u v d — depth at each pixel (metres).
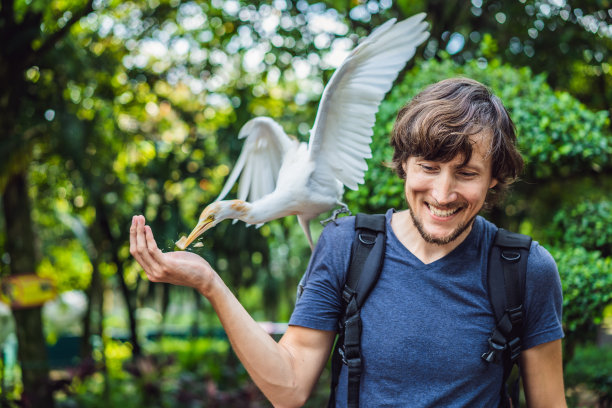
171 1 6.04
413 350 1.25
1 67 4.84
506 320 1.26
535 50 4.82
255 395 5.69
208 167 6.19
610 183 3.90
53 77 5.40
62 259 8.44
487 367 1.25
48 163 6.13
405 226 1.37
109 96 6.02
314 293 1.37
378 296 1.31
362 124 1.53
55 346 9.55
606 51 4.85
